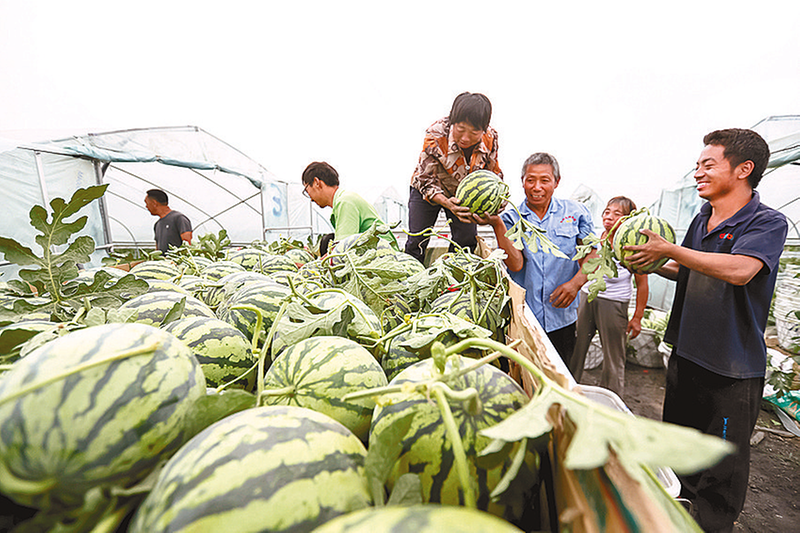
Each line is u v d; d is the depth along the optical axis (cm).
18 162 505
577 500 48
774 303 542
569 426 53
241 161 980
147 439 58
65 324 100
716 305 209
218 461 53
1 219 494
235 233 1070
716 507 220
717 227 218
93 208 639
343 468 58
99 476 54
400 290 146
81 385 54
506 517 63
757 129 612
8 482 49
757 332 206
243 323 132
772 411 386
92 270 164
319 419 65
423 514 40
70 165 593
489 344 61
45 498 52
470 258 163
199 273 216
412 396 70
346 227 311
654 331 500
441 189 305
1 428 50
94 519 52
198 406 66
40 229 108
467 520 40
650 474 51
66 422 52
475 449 64
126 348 61
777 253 192
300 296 116
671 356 253
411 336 107
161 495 51
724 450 33
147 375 60
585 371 501
